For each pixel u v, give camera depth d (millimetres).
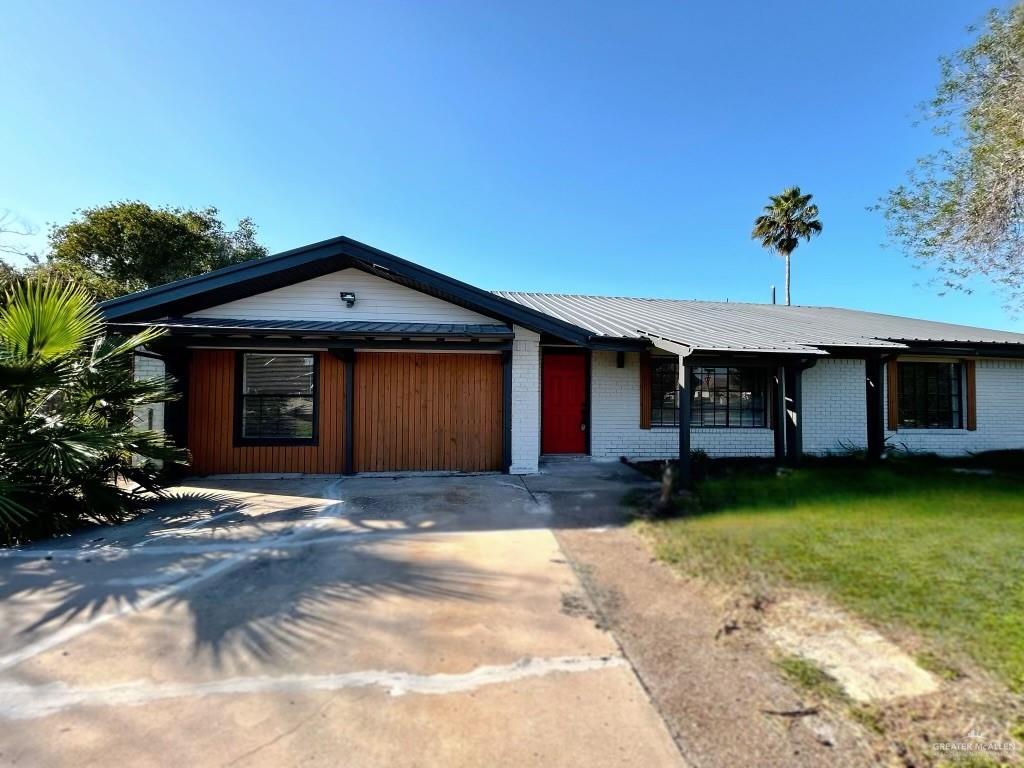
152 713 2055
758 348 6742
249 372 7762
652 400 9430
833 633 2721
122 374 5945
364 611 3047
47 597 3219
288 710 2076
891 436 9734
